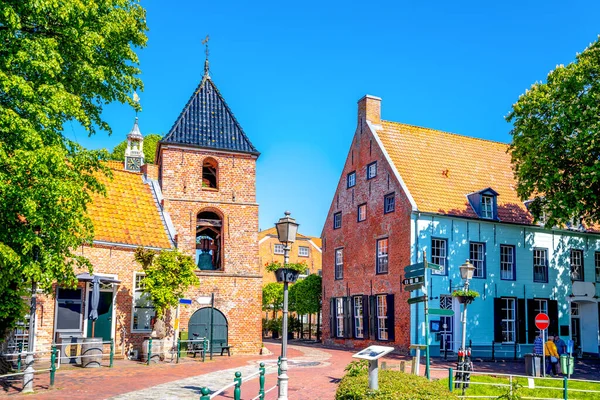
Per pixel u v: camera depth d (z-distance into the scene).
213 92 27.44
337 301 34.16
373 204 31.30
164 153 24.98
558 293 31.11
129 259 21.95
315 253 61.44
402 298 28.11
